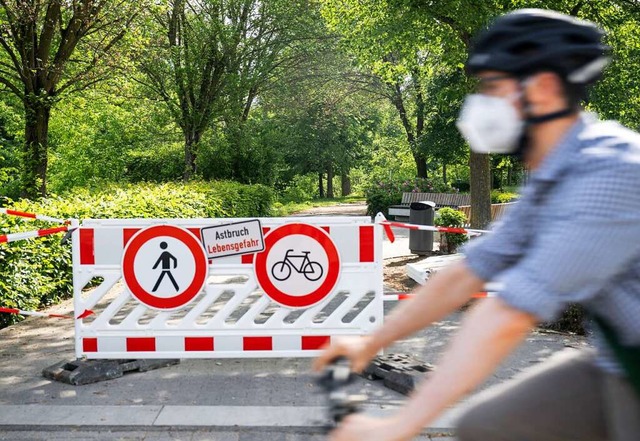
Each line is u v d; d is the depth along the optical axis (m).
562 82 1.60
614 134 1.54
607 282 1.46
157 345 6.44
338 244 6.43
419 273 10.50
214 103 31.92
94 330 6.44
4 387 6.00
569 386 1.66
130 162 38.19
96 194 15.33
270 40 33.78
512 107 1.64
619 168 1.44
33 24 18.08
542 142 1.63
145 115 33.19
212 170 34.53
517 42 1.61
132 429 5.03
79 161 37.12
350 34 16.23
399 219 30.05
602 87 13.70
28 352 7.20
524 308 1.40
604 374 1.61
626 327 1.52
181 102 31.61
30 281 9.07
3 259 8.44
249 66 33.06
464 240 14.79
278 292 6.43
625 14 13.86
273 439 4.87
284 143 40.72
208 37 30.41
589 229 1.41
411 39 13.80
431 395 1.41
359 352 1.80
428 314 1.76
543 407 1.64
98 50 19.66
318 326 6.47
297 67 36.44
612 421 1.59
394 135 63.88
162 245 6.38
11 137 37.81
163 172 37.91
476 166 14.45
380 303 6.46
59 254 9.96
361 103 45.81
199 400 5.61
